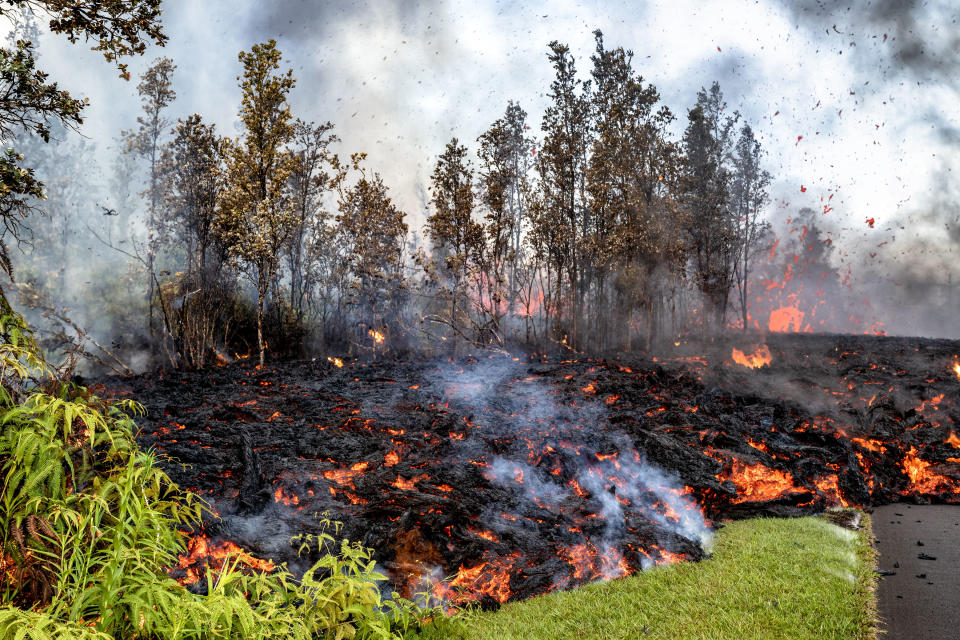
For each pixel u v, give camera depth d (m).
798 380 21.20
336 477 10.25
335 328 38.06
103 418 4.56
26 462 3.75
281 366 27.81
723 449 12.38
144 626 3.56
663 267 37.28
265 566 6.58
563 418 15.35
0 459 4.00
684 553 7.72
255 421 14.94
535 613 6.19
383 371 24.67
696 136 40.41
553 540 8.24
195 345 30.20
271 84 26.92
